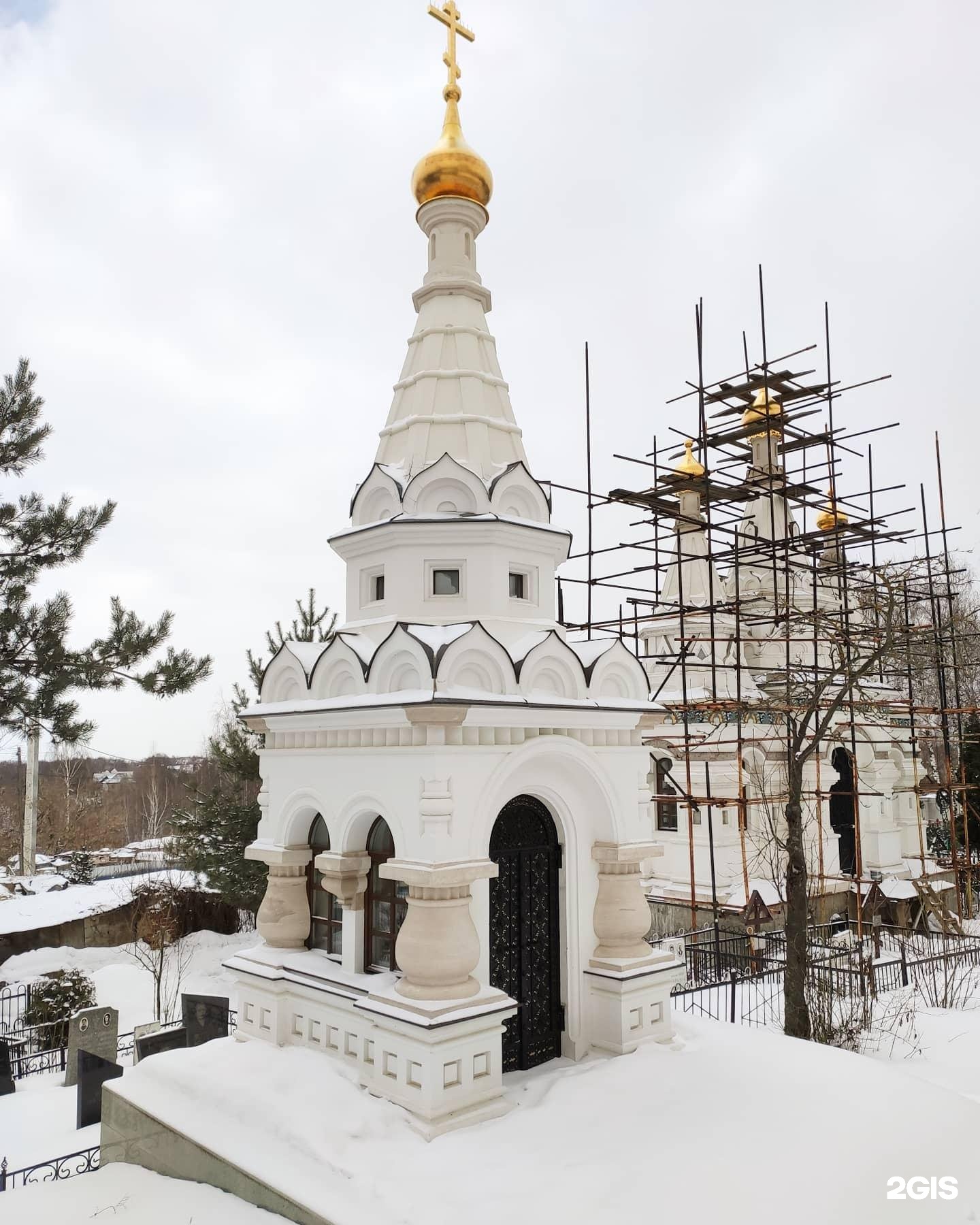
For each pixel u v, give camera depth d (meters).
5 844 55.47
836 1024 15.43
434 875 9.18
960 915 25.22
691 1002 17.14
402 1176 7.90
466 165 13.30
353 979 10.26
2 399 24.08
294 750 11.64
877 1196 7.55
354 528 12.05
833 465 24.89
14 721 23.14
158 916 27.42
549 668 11.03
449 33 13.69
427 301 13.43
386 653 10.39
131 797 80.25
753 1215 7.24
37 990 21.05
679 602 24.28
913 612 34.19
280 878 11.74
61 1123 14.38
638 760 12.04
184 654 24.59
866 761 27.22
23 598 23.81
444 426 12.38
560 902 11.39
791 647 26.55
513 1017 10.70
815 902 24.14
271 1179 8.16
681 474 24.56
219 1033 16.23
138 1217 8.47
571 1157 8.20
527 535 11.74
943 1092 9.60
